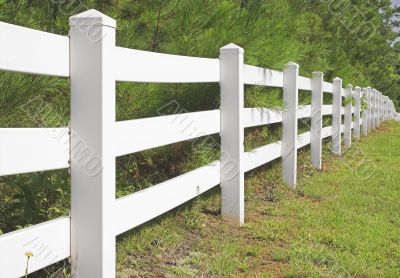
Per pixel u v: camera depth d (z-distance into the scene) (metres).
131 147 3.28
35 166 2.52
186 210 4.64
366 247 4.37
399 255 4.23
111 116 2.88
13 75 3.03
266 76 6.11
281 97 7.68
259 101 6.03
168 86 5.18
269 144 6.52
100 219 2.80
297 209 5.65
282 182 6.87
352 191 6.87
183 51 5.20
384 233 4.86
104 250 2.83
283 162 6.92
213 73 4.72
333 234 4.71
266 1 6.34
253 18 5.96
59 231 2.74
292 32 7.49
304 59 9.89
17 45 2.37
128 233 3.91
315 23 13.51
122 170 4.78
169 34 5.34
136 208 3.34
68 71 2.78
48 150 2.60
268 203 5.89
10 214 3.24
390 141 14.70
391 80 32.53
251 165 5.80
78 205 2.82
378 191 6.98
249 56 5.86
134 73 3.27
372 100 18.59
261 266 3.86
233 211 4.89
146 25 5.24
